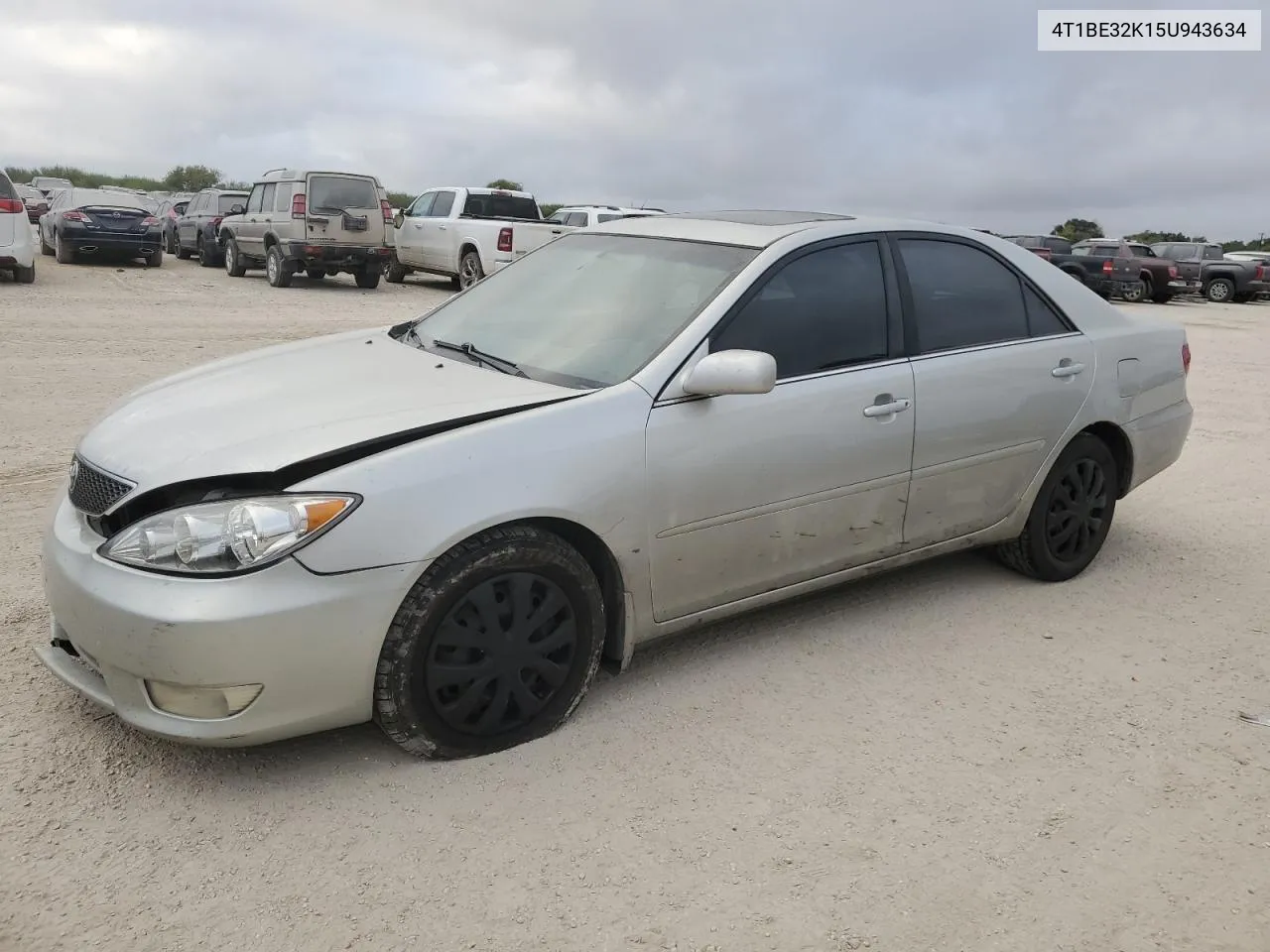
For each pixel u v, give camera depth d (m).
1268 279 31.58
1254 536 5.75
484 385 3.41
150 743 3.13
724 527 3.53
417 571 2.88
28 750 3.05
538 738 3.25
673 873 2.64
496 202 18.86
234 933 2.37
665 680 3.70
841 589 4.66
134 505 2.91
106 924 2.38
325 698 2.85
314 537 2.75
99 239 19.23
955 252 4.35
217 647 2.68
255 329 11.80
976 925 2.51
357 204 17.34
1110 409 4.73
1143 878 2.72
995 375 4.26
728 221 4.18
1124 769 3.24
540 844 2.73
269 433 3.03
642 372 3.38
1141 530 5.80
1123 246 27.69
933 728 3.44
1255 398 10.75
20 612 3.94
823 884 2.63
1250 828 2.96
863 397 3.82
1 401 7.34
